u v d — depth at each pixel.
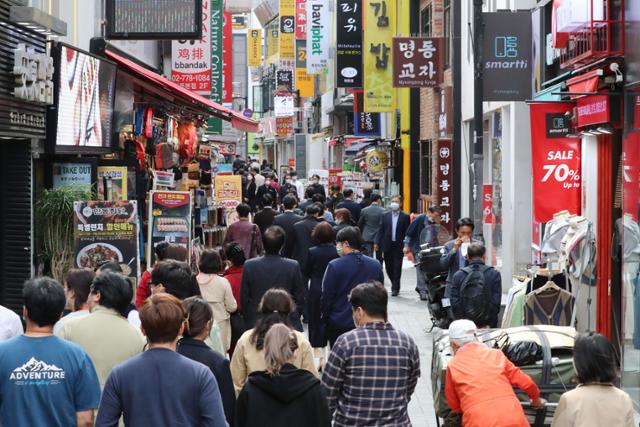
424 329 39.19
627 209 26.48
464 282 26.86
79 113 32.31
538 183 33.59
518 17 37.19
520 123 45.66
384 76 73.94
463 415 16.89
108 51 39.38
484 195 39.22
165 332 13.44
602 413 14.98
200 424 13.33
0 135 27.70
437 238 41.78
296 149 165.50
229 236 41.03
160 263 19.05
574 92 29.34
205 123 55.09
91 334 16.03
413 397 28.19
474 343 17.38
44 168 32.19
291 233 38.25
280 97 165.62
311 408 14.45
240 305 26.38
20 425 13.82
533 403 17.69
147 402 13.18
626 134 26.78
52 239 30.20
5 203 29.83
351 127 123.50
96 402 14.22
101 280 16.34
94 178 32.34
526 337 19.50
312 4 110.50
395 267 49.91
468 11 59.00
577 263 30.27
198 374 13.39
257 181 78.88
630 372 26.09
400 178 83.38
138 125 40.81
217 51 65.81
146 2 39.00
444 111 60.59
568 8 29.95
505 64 37.25
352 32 79.00
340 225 42.53
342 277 25.88
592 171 32.56
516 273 45.84
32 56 28.30
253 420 14.39
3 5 27.05
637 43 25.78
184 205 35.88
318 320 29.75
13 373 13.87
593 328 31.47
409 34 74.75
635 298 25.56
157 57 53.53
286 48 155.00
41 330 14.18
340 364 16.14
